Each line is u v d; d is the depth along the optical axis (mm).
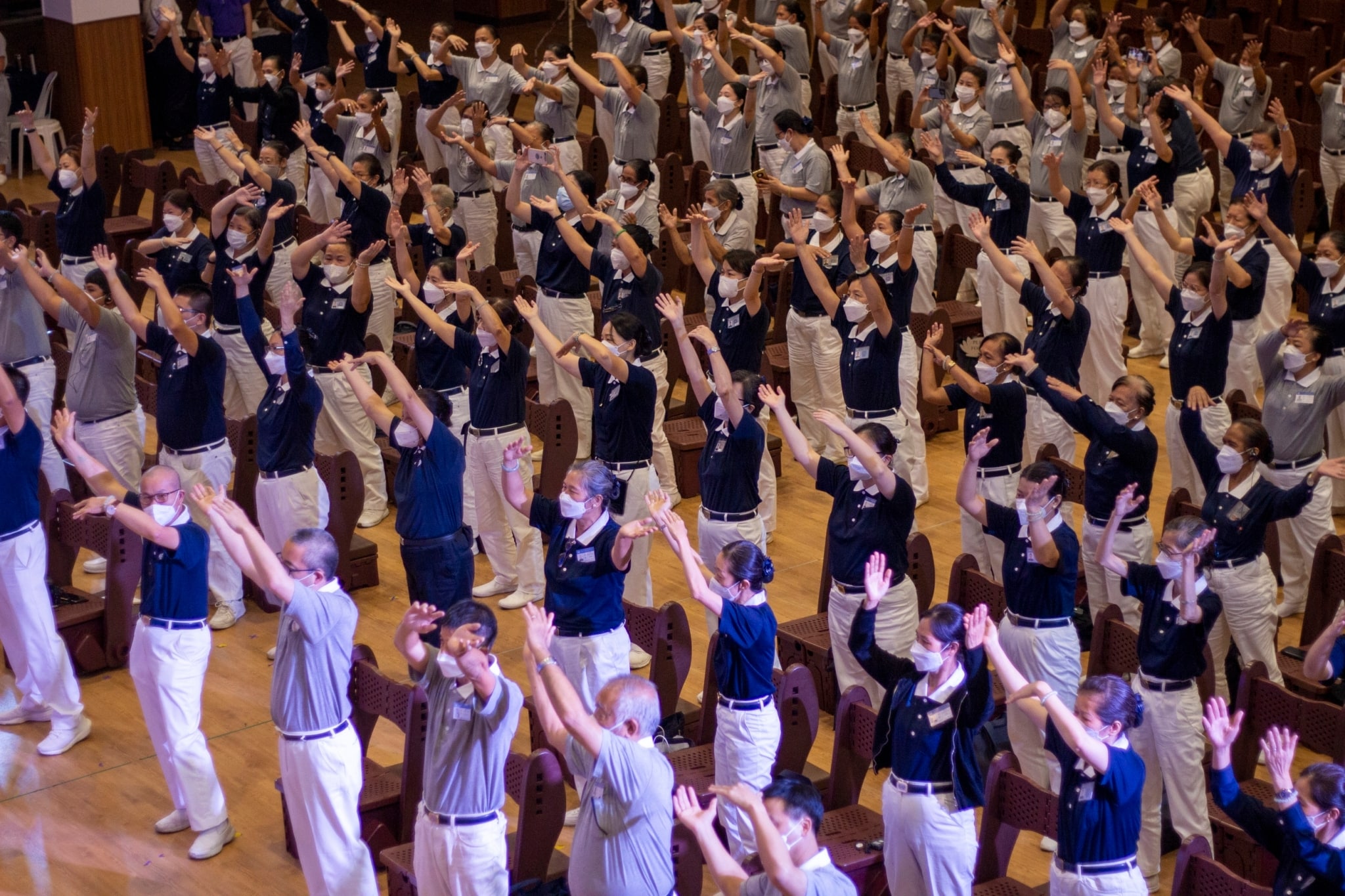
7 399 9844
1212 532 8430
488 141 18891
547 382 14031
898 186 15375
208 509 8008
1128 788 7230
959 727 7527
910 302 13555
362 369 13156
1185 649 8539
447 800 7492
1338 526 12812
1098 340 14352
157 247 14578
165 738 9234
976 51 20156
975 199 15117
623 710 6988
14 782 10078
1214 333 11875
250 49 23859
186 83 23891
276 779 10070
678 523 8664
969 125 17016
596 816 6980
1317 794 6949
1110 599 10664
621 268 13234
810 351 13789
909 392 12984
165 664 9062
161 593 9039
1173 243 13156
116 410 12352
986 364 10914
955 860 7582
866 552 9680
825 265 13648
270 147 16672
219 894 8992
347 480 12133
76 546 11547
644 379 11062
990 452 11094
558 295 13930
